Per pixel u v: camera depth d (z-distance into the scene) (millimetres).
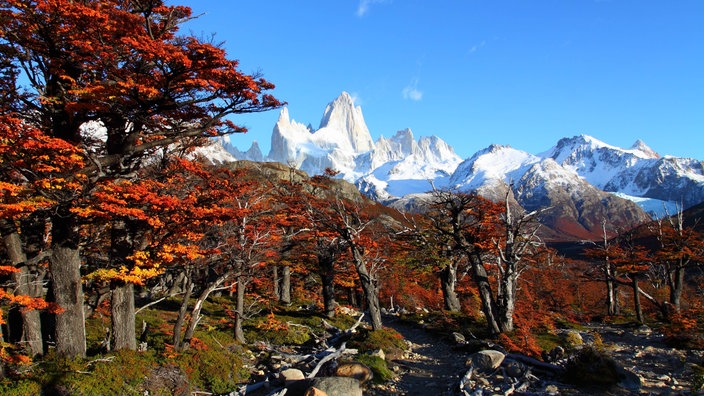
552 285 49719
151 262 16391
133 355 16719
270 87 16969
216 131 18828
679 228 41469
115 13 15016
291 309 37969
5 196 13750
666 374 19062
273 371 20719
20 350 15367
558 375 18562
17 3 13727
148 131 18312
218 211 17031
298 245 35500
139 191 15047
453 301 40750
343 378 16109
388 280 51469
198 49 14867
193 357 18594
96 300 19484
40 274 17453
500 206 30594
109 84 15781
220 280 20438
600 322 43000
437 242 36156
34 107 16031
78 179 15539
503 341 24125
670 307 39125
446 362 23781
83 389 14062
